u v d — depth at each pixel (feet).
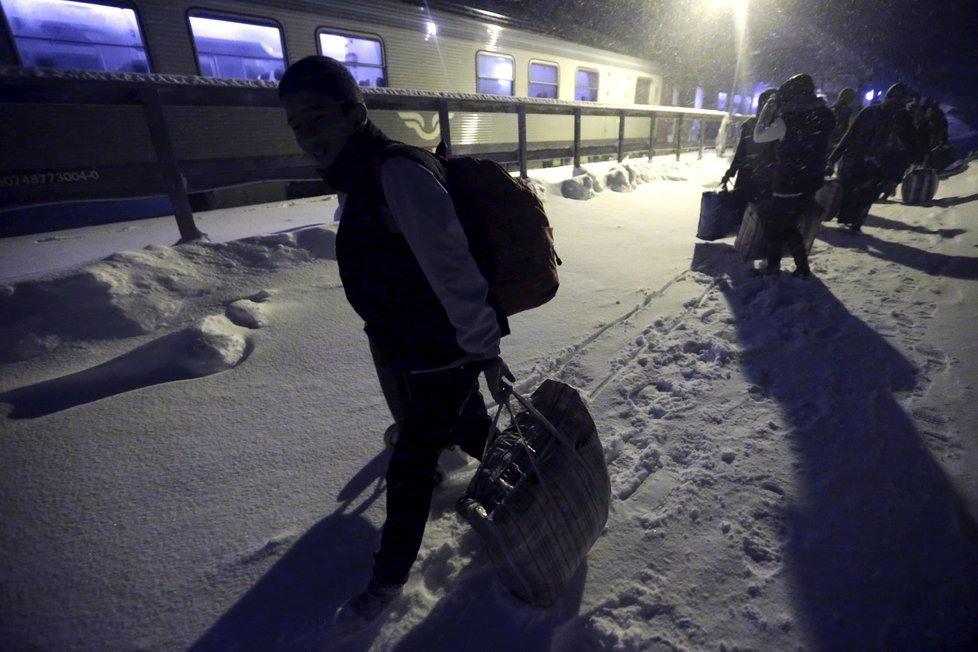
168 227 17.75
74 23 15.06
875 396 7.47
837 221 18.99
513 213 3.97
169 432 6.73
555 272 4.30
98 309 8.67
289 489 5.87
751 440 6.70
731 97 75.25
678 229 18.88
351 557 5.01
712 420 7.20
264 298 10.23
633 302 11.76
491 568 4.85
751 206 14.05
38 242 15.33
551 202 20.20
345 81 3.47
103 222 18.89
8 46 14.11
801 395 7.71
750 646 4.06
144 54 16.63
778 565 4.80
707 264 14.55
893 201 24.54
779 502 5.58
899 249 15.44
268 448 6.54
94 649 4.14
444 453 6.46
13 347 7.70
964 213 20.10
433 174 3.51
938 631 4.08
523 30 31.50
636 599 4.49
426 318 3.81
